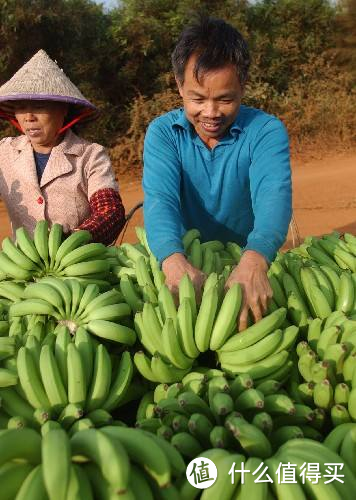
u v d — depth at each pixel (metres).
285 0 20.86
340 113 17.58
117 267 2.60
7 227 10.62
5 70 15.44
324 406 1.77
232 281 2.04
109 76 17.38
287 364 1.90
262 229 2.29
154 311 1.95
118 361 1.99
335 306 2.20
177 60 2.36
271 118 2.68
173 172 2.71
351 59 20.19
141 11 17.91
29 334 2.01
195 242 2.51
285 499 1.37
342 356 1.80
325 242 2.79
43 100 3.14
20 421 1.61
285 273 2.33
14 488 1.36
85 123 3.59
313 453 1.47
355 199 11.66
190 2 17.88
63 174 3.37
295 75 20.14
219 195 2.83
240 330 1.94
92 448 1.32
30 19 14.95
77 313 2.04
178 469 1.44
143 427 1.68
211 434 1.56
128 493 1.31
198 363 2.06
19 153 3.43
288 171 2.57
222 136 2.70
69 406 1.67
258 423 1.59
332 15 20.97
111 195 3.31
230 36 2.26
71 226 3.46
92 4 16.70
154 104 15.70
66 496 1.27
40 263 2.39
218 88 2.31
